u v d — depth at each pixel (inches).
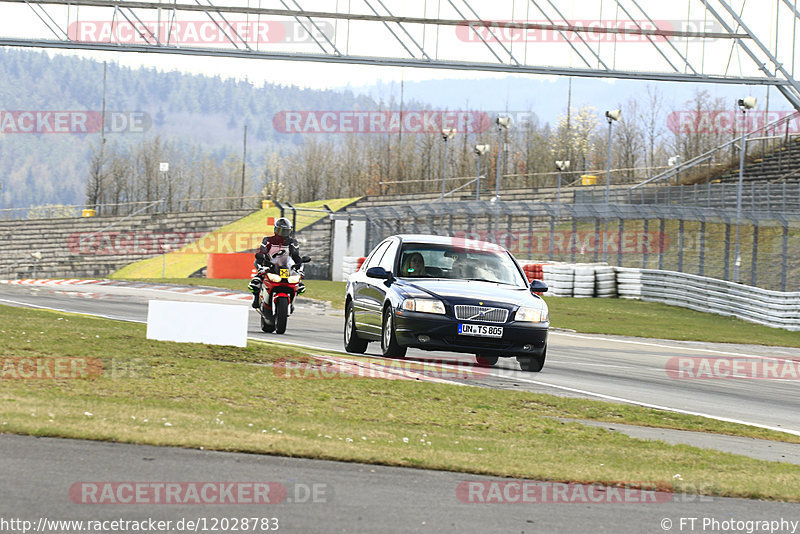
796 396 1020.5
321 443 537.0
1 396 597.0
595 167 7258.9
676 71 3592.5
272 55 3282.5
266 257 1322.6
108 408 585.9
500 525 408.8
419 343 947.3
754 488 523.5
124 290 2337.6
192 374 775.1
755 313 2206.0
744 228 3186.5
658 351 1486.2
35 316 1227.9
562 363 1162.6
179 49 3211.1
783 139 4591.5
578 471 532.7
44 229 5093.5
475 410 729.0
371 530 385.1
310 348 1090.1
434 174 7263.8
